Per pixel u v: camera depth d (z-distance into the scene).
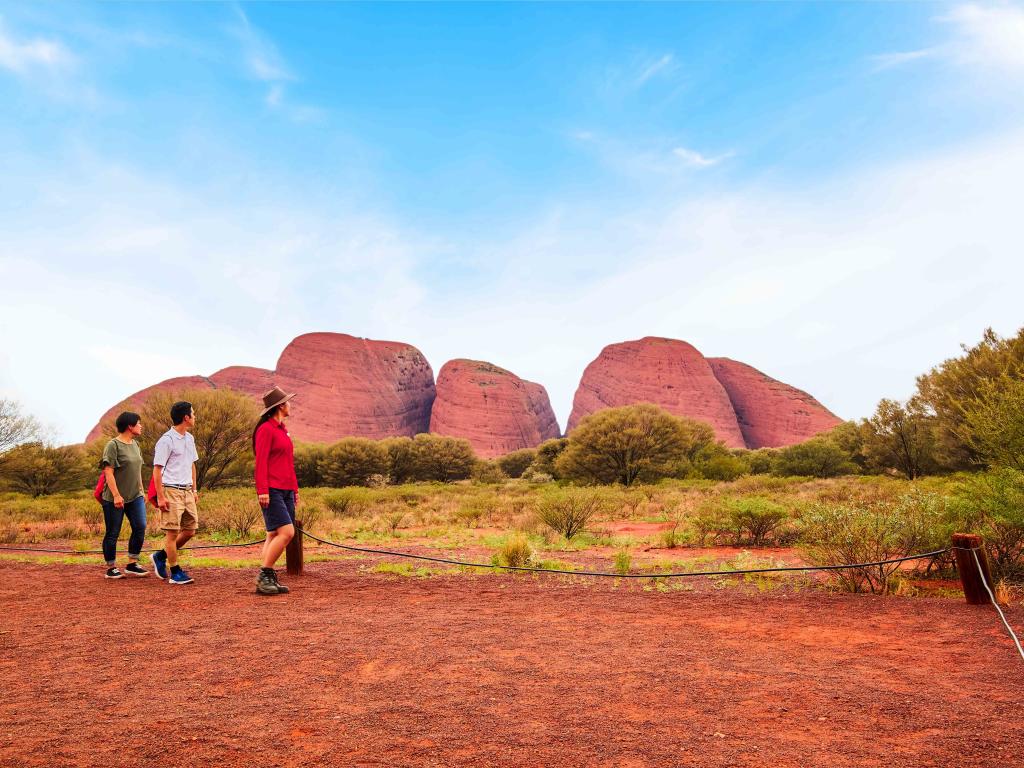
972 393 18.23
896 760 2.36
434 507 24.11
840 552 6.50
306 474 59.00
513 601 5.97
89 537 15.27
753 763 2.35
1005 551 6.54
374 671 3.59
